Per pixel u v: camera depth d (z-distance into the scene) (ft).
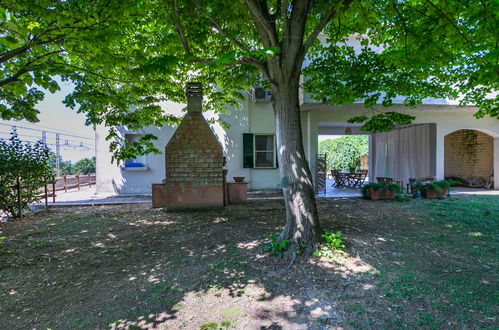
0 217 21.12
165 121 24.79
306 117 34.78
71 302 8.86
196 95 22.80
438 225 17.80
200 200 22.75
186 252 13.15
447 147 45.27
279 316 7.84
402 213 21.68
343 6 12.46
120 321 7.77
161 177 34.76
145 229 17.46
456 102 29.37
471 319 7.52
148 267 11.53
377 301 8.48
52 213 22.80
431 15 13.21
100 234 16.49
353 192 35.37
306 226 12.41
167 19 14.44
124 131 34.19
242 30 16.70
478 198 29.17
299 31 12.42
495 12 9.65
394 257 12.02
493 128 35.14
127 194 34.19
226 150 34.65
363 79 21.15
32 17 12.75
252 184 34.94
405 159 40.40
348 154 61.98
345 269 10.66
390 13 14.98
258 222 18.65
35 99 18.86
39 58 14.39
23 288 9.84
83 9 12.53
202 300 8.79
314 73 23.02
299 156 12.81
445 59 14.56
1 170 20.24
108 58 14.99
